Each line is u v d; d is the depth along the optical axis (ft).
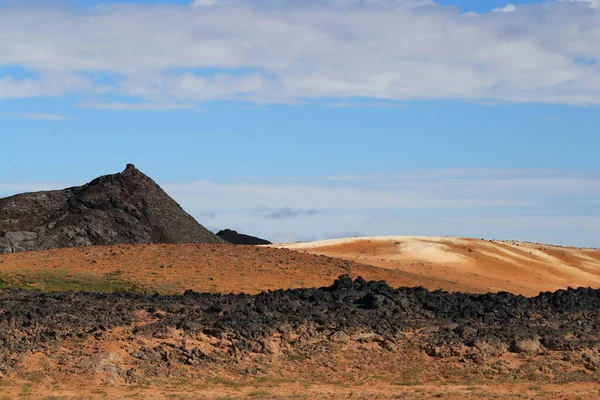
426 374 155.12
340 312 173.47
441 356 160.56
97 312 166.50
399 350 161.68
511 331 167.84
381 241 496.64
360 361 157.99
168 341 155.84
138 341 154.61
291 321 165.89
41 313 160.35
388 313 175.22
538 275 449.48
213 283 250.16
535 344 164.35
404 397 138.72
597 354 163.63
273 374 151.23
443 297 187.52
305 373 152.76
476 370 156.35
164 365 150.00
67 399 132.36
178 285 245.65
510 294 193.77
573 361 161.07
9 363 143.74
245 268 269.44
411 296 184.96
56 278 243.81
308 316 168.66
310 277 269.03
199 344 156.35
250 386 145.89
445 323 172.04
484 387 150.00
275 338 161.07
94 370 144.46
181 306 174.09
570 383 152.97
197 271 260.62
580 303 189.98
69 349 150.20
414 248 472.85
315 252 470.80
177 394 138.41
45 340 151.12
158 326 159.53
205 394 139.03
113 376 143.84
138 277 249.34
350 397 138.31
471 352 160.56
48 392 136.36
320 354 158.10
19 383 138.92
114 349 151.02
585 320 180.04
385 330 166.50
